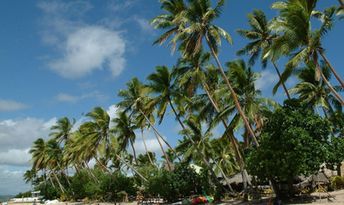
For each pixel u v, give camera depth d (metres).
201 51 40.09
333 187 39.03
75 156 72.25
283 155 29.39
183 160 48.94
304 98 43.69
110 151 63.38
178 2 39.25
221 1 35.03
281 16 30.09
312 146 29.00
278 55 29.27
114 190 60.56
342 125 37.81
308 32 28.59
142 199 53.94
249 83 35.81
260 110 35.94
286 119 30.09
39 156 91.50
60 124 84.31
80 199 77.69
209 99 39.94
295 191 34.78
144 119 53.25
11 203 88.88
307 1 29.98
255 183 39.09
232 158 61.66
